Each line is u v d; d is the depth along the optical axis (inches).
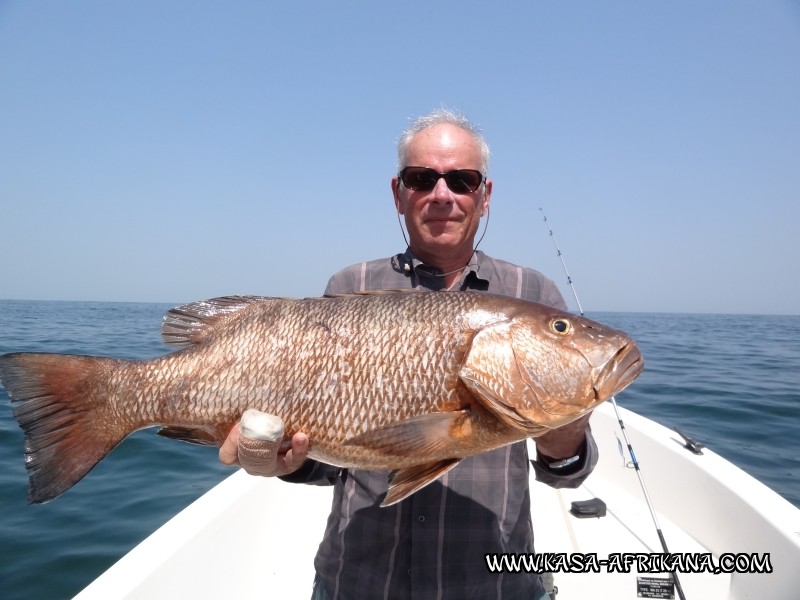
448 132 35.9
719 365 214.4
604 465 68.7
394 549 32.0
